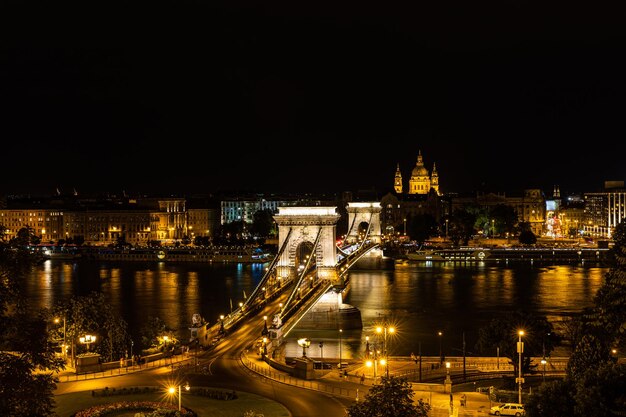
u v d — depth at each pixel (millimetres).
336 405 95562
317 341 163375
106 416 87312
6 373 56500
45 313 134125
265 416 89312
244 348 129125
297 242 192875
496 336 125000
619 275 108438
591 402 67875
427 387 108688
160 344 135000
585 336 97812
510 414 90812
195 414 88750
